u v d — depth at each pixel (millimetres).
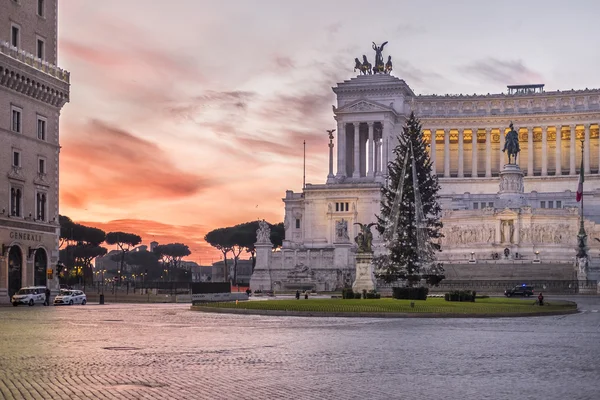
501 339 45875
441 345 41750
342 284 161250
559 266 155125
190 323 61250
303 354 37188
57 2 126938
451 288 137125
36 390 26172
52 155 123062
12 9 114688
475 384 27750
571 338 46875
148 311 85312
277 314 74688
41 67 119438
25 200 115688
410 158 120062
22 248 113938
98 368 31781
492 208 176250
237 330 53031
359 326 57312
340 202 198125
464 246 176125
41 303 107375
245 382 28219
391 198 116938
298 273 164125
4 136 110688
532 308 78500
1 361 33844
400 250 107000
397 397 25141
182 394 25625
